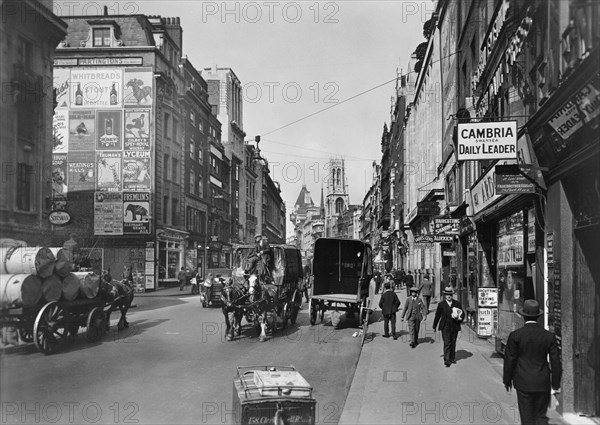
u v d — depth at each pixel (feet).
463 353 42.70
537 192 29.58
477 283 53.57
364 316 62.28
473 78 59.62
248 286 50.62
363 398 28.43
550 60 26.30
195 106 130.52
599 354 24.76
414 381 32.58
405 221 156.04
